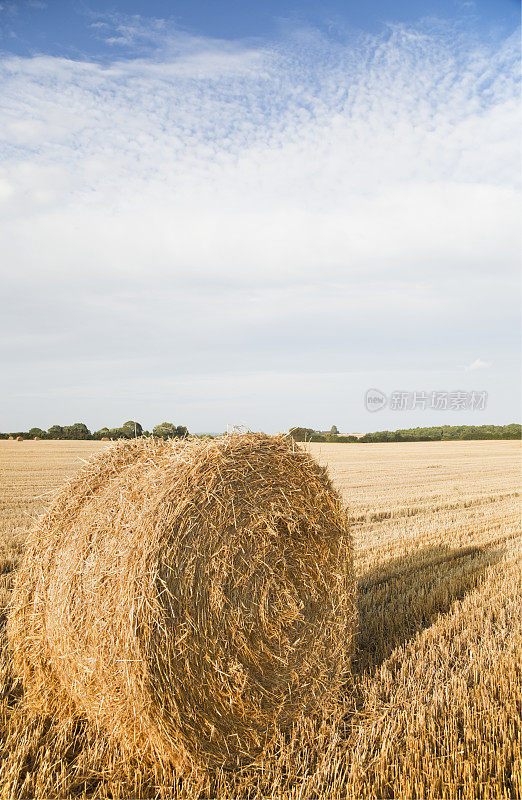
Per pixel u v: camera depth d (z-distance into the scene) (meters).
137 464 4.75
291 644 4.67
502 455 38.25
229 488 4.43
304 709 4.65
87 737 4.12
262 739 4.30
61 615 4.18
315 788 3.57
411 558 9.05
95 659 3.93
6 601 6.34
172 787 3.71
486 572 8.20
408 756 3.74
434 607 6.77
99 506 4.46
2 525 10.73
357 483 20.80
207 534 4.21
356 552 9.48
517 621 6.28
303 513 4.93
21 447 37.25
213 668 4.09
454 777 3.63
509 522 12.59
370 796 3.47
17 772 3.54
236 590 4.33
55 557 4.50
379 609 6.54
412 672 5.05
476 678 4.92
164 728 3.78
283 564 4.72
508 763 3.79
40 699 4.53
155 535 3.94
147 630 3.77
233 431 4.82
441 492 18.02
